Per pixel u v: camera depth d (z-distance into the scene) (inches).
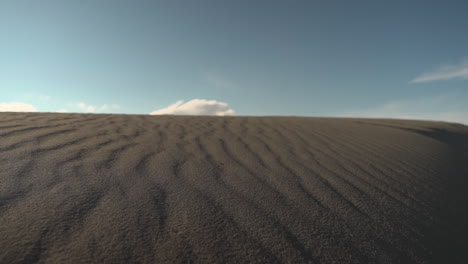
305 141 143.2
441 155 136.6
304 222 58.3
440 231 62.7
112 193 62.4
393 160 118.3
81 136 115.7
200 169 85.7
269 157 107.3
